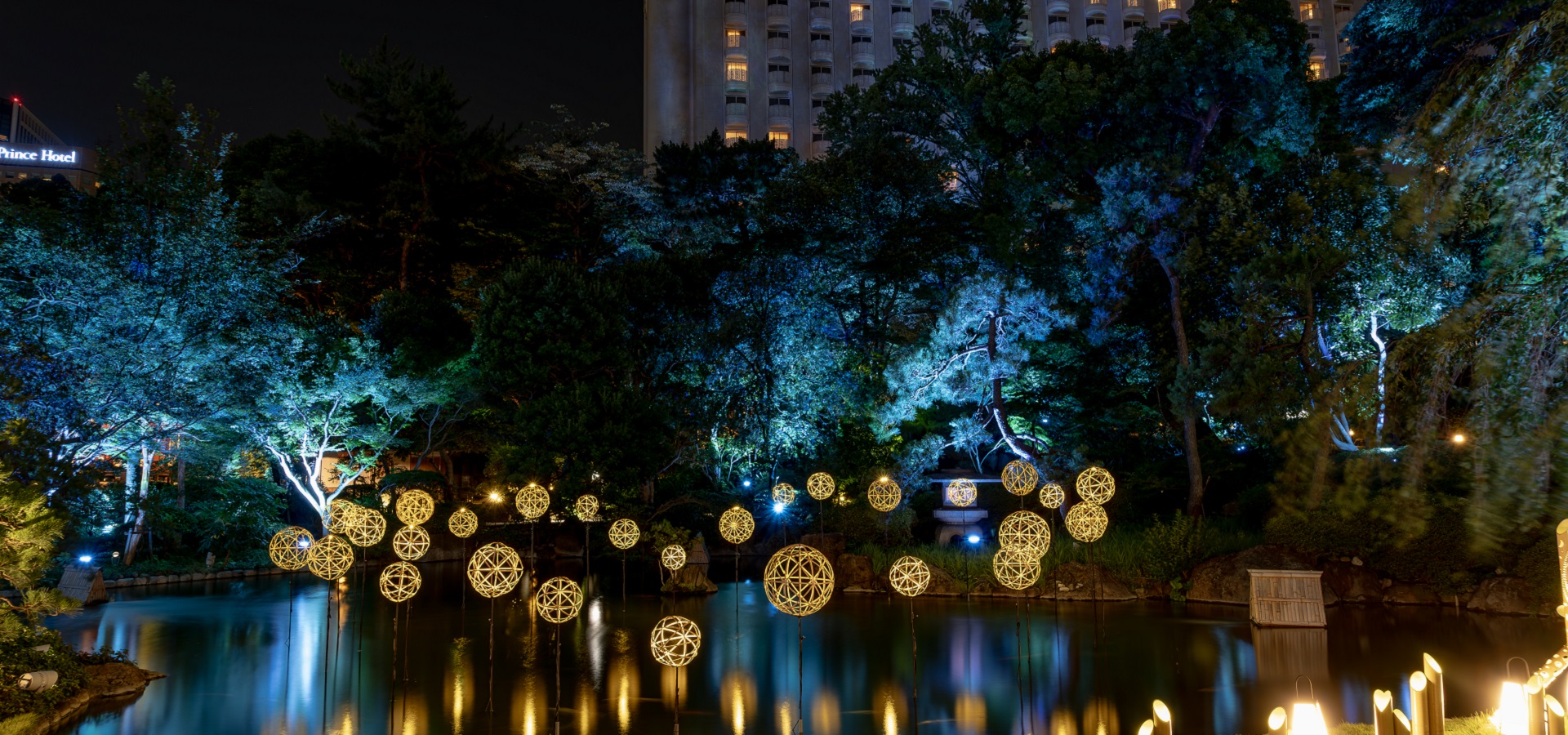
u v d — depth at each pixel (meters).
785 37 89.56
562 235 47.91
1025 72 31.73
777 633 19.78
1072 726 12.36
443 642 18.91
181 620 21.95
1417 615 20.44
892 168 36.91
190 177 26.81
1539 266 7.80
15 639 13.23
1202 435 34.81
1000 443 36.34
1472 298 8.42
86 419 21.97
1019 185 30.45
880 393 33.06
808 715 13.13
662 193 53.34
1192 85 29.00
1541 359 7.40
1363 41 31.98
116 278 23.83
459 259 47.31
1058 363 34.31
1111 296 31.45
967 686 14.70
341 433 36.03
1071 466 29.36
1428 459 8.49
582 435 31.02
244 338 26.89
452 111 46.56
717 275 37.50
